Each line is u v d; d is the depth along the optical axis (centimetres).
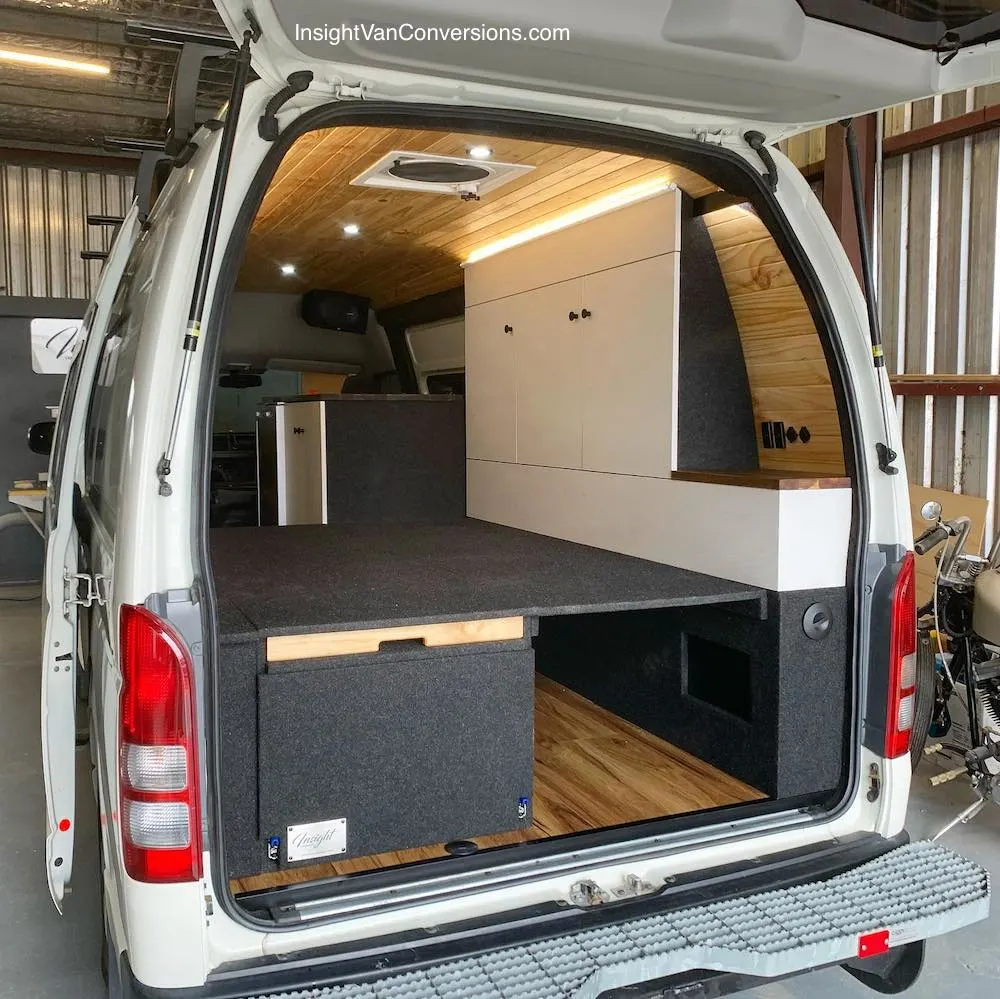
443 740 189
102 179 761
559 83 152
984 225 385
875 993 209
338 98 149
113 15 508
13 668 474
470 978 136
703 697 256
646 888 161
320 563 277
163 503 132
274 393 539
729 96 161
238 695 176
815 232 189
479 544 319
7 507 694
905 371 425
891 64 155
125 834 133
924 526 390
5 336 683
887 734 181
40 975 217
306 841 180
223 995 131
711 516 240
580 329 308
